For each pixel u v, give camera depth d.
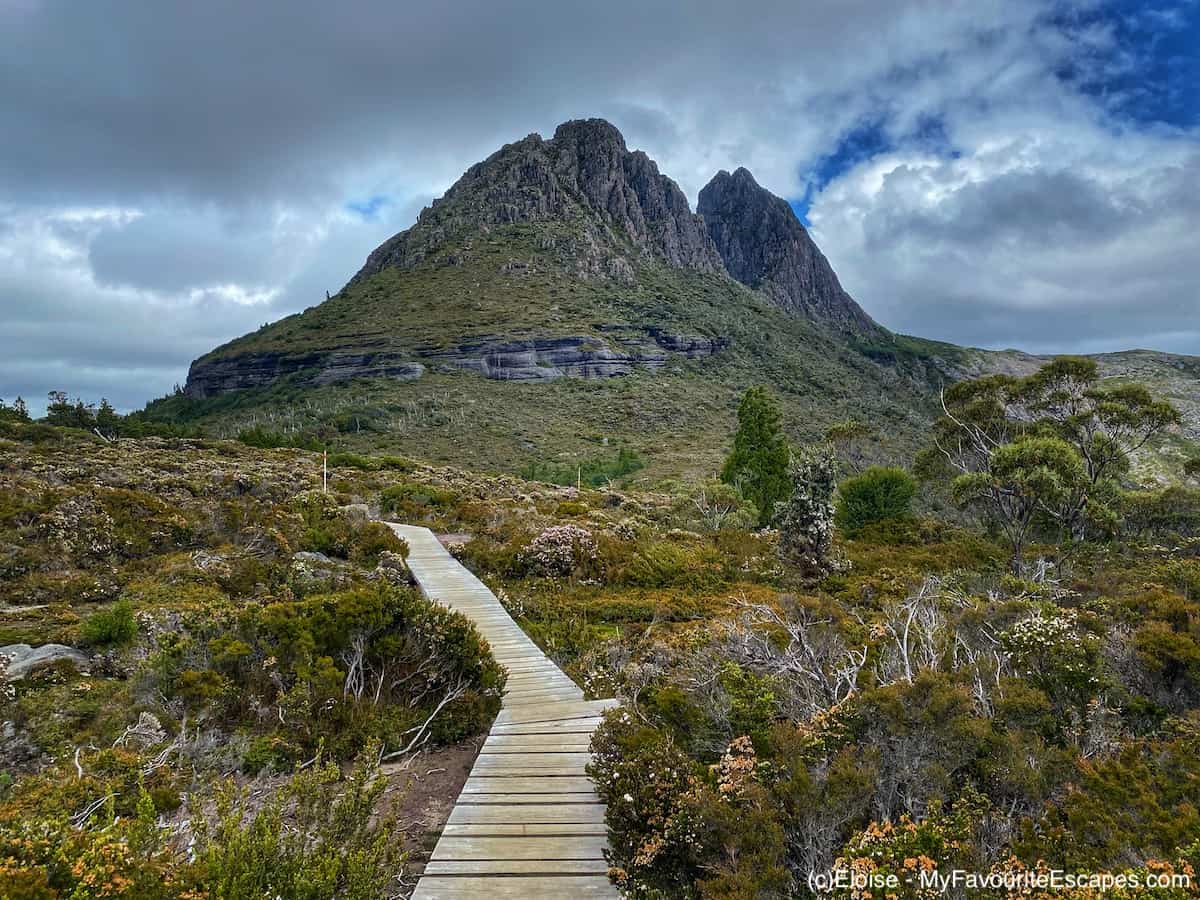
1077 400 27.56
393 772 5.64
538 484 36.69
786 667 6.60
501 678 7.07
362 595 7.13
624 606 13.84
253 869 2.94
